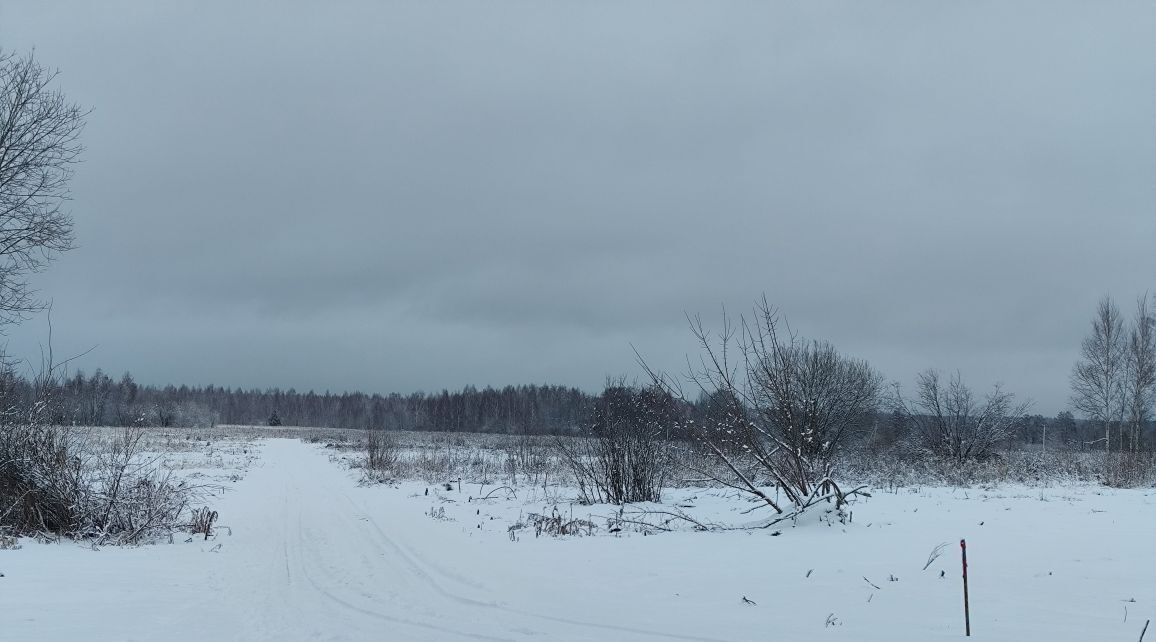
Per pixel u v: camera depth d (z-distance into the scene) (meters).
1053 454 34.84
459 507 17.52
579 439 20.31
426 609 7.04
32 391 12.80
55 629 5.87
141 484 12.54
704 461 21.64
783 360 14.58
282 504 17.61
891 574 8.13
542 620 6.46
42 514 11.87
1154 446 37.41
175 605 7.12
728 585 7.86
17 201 16.98
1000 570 8.21
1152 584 7.36
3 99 16.67
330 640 5.90
